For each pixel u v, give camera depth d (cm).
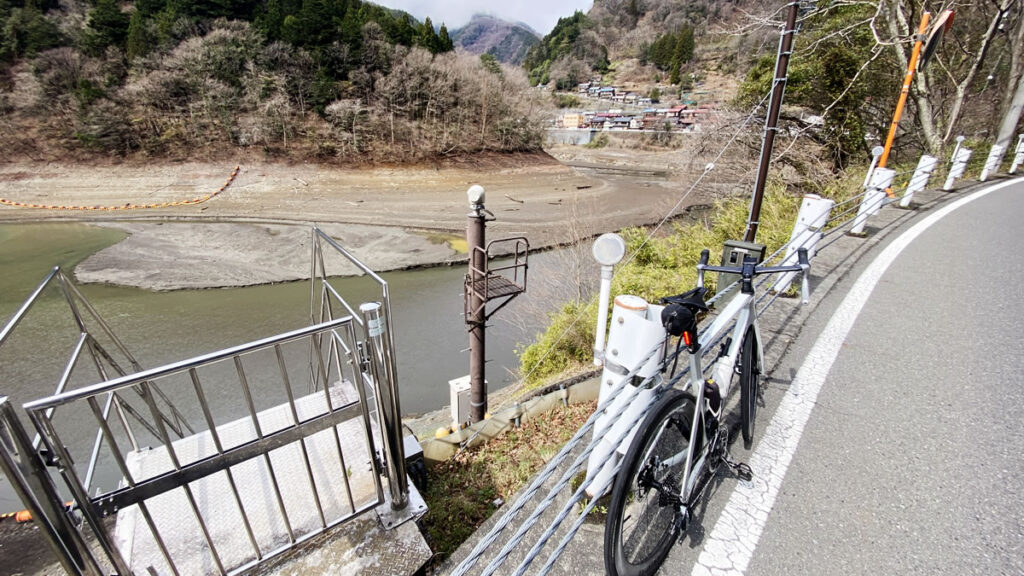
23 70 3584
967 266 461
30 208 2756
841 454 212
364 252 2003
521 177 4294
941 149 1112
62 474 130
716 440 183
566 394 417
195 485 227
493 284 551
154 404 145
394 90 4319
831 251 513
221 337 1259
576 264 1242
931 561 158
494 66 5778
